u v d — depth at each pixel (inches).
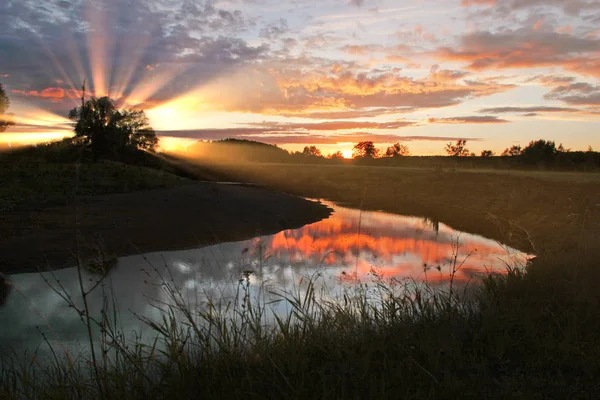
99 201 682.2
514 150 2484.0
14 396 137.9
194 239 476.1
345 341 156.2
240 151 3806.6
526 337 160.6
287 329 161.2
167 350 163.2
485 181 1114.7
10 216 523.5
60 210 575.8
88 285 293.7
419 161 2554.1
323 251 408.2
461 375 135.1
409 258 384.2
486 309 190.1
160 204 704.4
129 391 132.5
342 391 116.3
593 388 124.0
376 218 751.7
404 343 150.5
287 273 302.7
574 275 220.4
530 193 812.0
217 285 269.9
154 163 1768.0
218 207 731.4
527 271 256.8
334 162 3383.4
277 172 2192.4
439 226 636.7
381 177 1571.1
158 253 408.2
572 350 146.6
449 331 164.6
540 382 128.3
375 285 270.5
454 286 282.2
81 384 139.4
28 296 272.1
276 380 128.7
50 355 184.9
